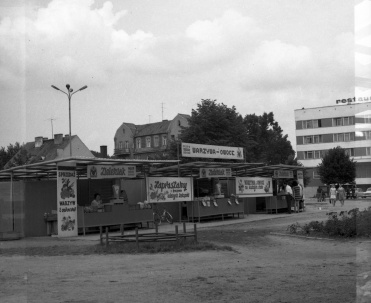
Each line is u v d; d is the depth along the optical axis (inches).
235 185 1196.5
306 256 508.1
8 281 386.3
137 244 566.9
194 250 559.5
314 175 3179.1
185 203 1103.0
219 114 2065.7
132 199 1045.2
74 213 813.9
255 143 2236.7
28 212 823.7
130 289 351.3
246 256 517.0
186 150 1046.4
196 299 320.2
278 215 1208.2
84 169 891.4
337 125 3255.4
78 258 516.7
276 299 316.8
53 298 324.2
